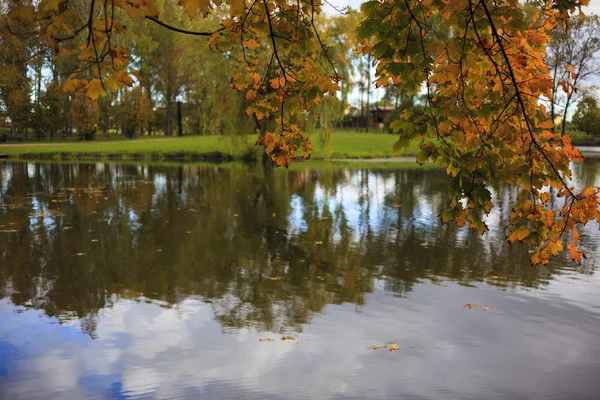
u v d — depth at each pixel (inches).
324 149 1537.9
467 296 299.6
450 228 510.6
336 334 243.8
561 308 277.1
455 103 108.3
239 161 1582.2
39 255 402.0
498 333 243.6
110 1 98.1
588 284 320.8
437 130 109.0
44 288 317.7
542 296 297.7
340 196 761.0
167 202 699.4
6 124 2839.6
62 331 248.5
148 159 1692.9
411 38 102.0
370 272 353.7
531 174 109.8
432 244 439.2
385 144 2096.5
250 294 305.6
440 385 193.5
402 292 307.7
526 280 330.6
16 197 745.6
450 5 99.2
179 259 389.7
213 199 729.6
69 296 302.4
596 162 1376.7
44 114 2583.7
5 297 299.9
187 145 2037.4
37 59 1859.0
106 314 271.7
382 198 740.0
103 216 584.4
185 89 3171.8
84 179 1022.4
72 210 627.8
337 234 483.8
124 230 501.7
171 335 242.8
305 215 591.5
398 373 203.5
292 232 493.0
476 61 101.6
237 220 559.2
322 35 598.9
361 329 249.8
